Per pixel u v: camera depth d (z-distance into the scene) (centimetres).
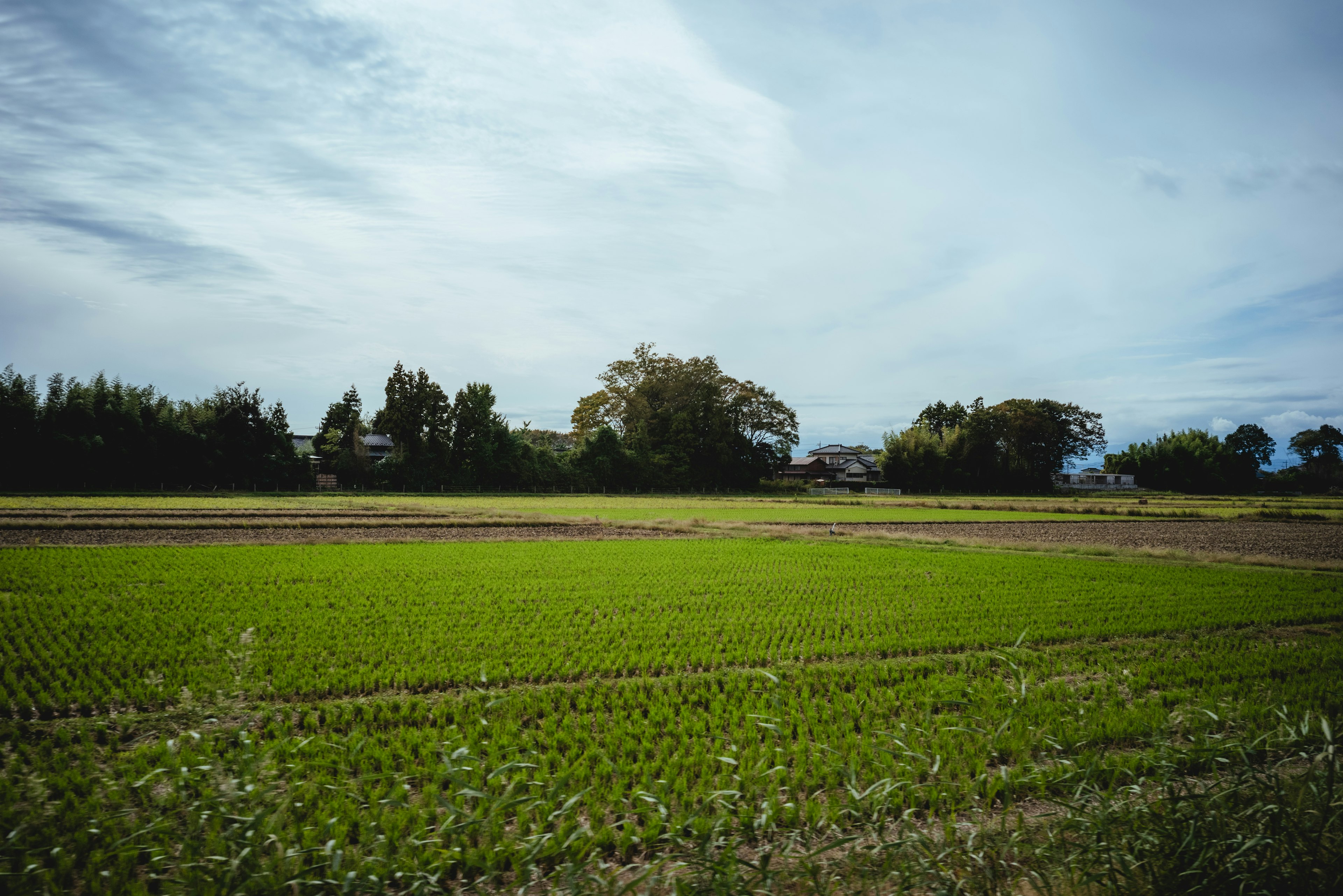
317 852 468
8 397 4750
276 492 5847
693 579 1927
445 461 6962
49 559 1891
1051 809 651
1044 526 4181
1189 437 10919
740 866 495
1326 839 478
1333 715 886
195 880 452
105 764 693
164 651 1062
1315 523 4588
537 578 1866
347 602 1473
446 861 509
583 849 546
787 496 7994
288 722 785
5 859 483
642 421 8781
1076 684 1056
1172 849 486
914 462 9556
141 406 5575
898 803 623
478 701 878
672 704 912
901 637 1309
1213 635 1404
